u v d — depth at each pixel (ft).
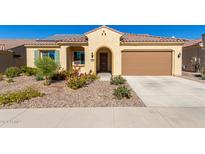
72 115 20.98
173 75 69.15
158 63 69.82
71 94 30.91
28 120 19.56
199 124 18.29
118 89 29.63
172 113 21.45
